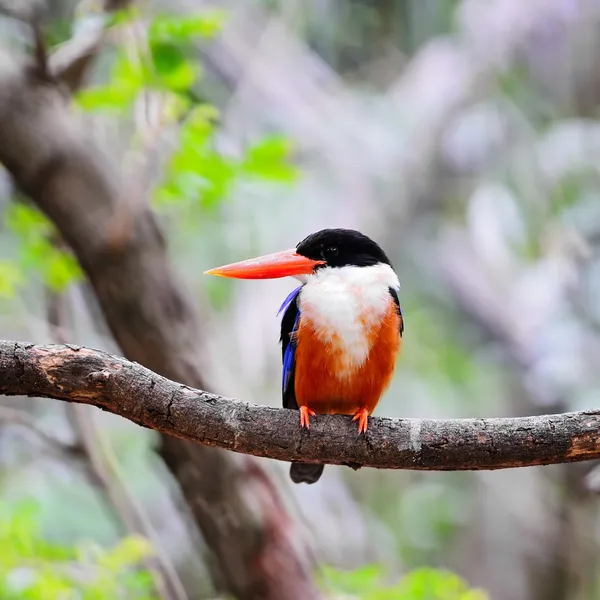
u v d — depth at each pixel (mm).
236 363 12852
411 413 16266
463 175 16656
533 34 16469
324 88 16125
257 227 13414
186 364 7672
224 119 14234
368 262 6340
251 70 15148
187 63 8539
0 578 7270
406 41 16906
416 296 17094
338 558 13352
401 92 16625
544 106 16859
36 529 8102
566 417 4762
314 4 16172
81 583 7438
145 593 8117
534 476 17500
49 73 7609
